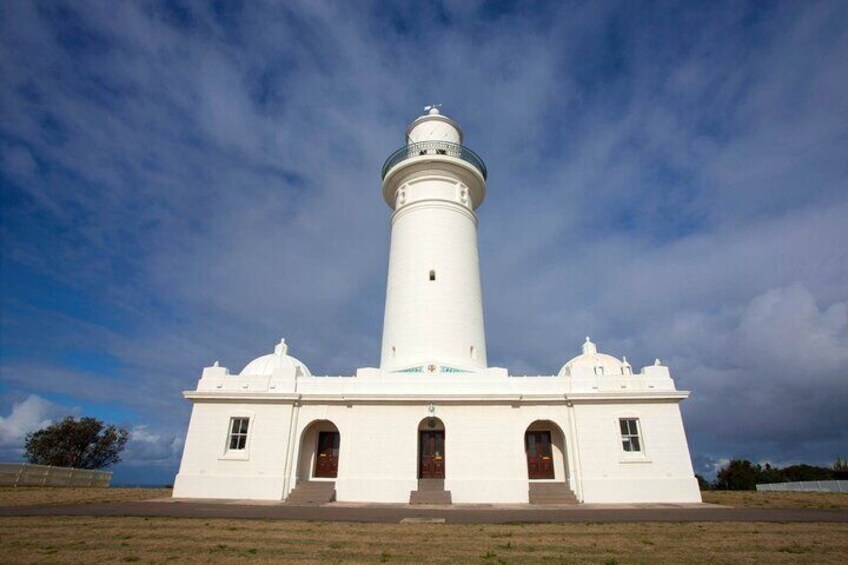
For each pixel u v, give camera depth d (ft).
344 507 66.85
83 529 43.98
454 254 100.48
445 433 80.33
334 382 85.87
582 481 77.30
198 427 82.84
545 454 86.58
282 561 33.91
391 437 80.59
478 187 113.09
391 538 42.14
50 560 33.22
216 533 43.37
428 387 84.53
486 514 59.06
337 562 33.81
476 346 95.91
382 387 84.84
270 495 78.18
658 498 76.07
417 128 118.62
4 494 77.82
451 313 95.09
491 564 33.37
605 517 55.52
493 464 78.13
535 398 81.56
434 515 57.41
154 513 55.06
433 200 103.96
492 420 80.53
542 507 68.74
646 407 80.89
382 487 77.66
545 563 33.78
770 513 59.21
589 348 107.34
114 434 178.91
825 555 36.22
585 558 35.22
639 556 35.88
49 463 162.50
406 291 97.86
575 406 81.30
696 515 57.26
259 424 82.53
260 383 86.17
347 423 81.92
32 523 46.60
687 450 78.38
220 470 80.23
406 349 93.45
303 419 83.25
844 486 119.85
